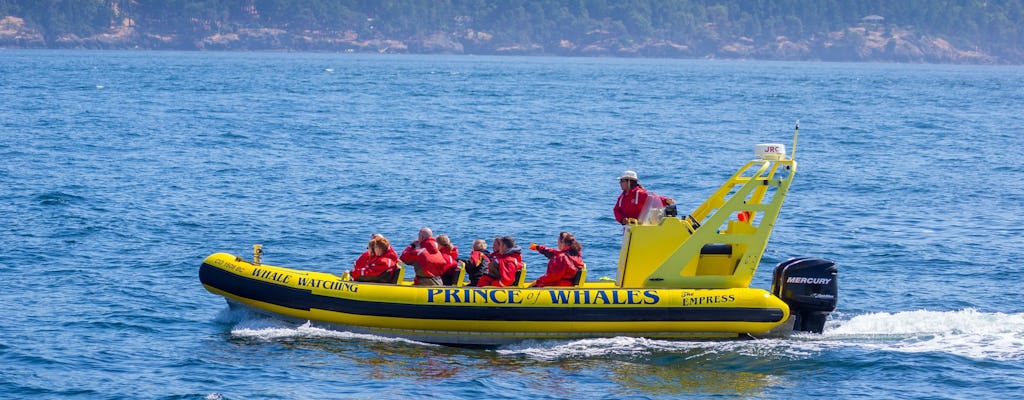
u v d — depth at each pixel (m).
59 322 27.70
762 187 27.30
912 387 23.66
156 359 25.00
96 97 128.12
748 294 26.47
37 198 46.75
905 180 59.41
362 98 138.12
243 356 25.28
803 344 26.52
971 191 55.28
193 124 89.94
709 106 134.38
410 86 176.12
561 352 25.73
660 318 26.12
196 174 56.66
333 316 26.58
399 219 44.06
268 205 46.78
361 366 24.64
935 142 85.38
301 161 64.06
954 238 41.56
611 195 51.78
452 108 120.44
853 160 70.19
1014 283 33.97
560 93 161.12
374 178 56.28
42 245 37.03
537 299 26.00
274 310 27.20
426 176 57.50
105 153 66.00
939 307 30.94
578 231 42.12
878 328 27.73
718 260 27.30
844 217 46.47
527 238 40.81
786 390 23.47
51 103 114.19
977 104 148.62
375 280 27.12
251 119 97.25
